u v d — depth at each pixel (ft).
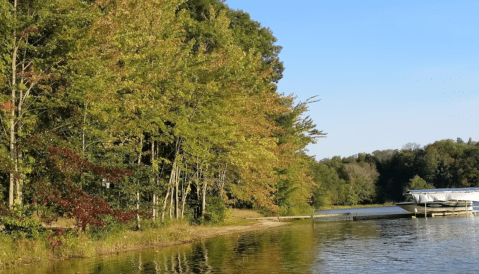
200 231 119.55
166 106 97.71
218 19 131.44
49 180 76.89
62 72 75.15
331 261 64.75
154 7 90.38
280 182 202.39
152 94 91.86
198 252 77.41
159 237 93.09
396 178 441.68
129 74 82.64
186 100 104.88
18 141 73.05
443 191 174.81
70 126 79.66
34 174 79.15
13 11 72.33
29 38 76.18
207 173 122.83
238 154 120.26
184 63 98.12
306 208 236.43
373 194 429.38
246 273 56.29
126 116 91.71
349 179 426.51
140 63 88.17
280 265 61.87
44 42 74.59
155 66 89.56
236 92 108.78
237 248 82.43
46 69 75.61
